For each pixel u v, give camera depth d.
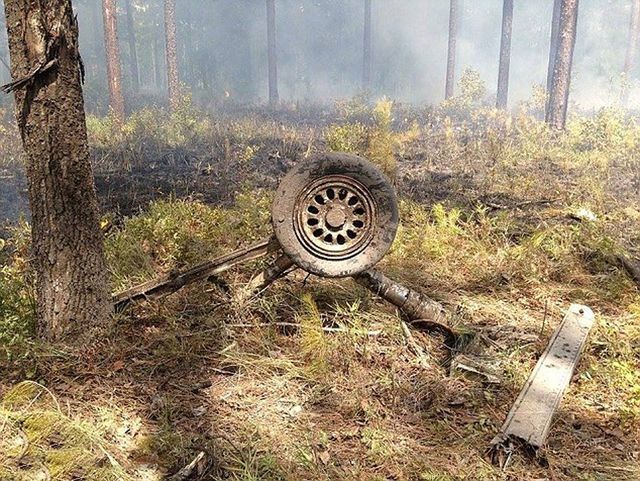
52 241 3.77
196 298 4.54
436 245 5.96
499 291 5.28
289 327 4.31
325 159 3.84
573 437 3.25
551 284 5.45
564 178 10.06
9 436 3.00
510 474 2.92
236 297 4.41
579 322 4.46
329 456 3.00
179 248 5.38
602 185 9.11
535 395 3.46
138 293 4.24
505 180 9.70
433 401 3.56
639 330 4.52
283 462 2.96
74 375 3.65
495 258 5.78
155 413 3.33
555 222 7.24
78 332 3.89
